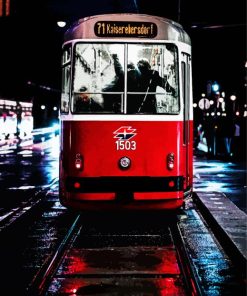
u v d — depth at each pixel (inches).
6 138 1962.4
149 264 280.4
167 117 373.1
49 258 291.6
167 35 372.2
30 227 387.2
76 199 370.9
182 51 380.2
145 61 372.5
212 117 1165.7
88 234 363.3
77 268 271.9
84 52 371.2
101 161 370.9
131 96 371.9
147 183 369.4
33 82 2449.6
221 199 476.7
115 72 372.2
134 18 371.6
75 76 371.9
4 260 289.1
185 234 361.4
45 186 630.5
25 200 520.7
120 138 370.9
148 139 371.6
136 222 410.3
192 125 421.4
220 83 1913.1
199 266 277.3
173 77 373.7
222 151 1080.8
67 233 362.0
